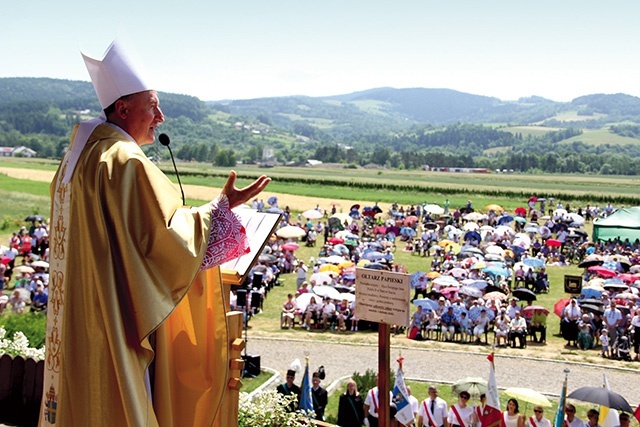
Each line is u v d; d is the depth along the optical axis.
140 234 4.20
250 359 22.25
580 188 180.50
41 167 144.12
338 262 41.16
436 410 16.14
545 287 41.53
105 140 4.45
